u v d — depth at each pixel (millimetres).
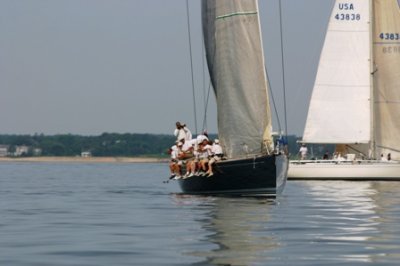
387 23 105125
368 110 104875
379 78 105312
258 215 45531
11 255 29703
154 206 53656
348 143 105438
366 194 68938
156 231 37312
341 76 105312
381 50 105250
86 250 30922
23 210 51375
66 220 43594
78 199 63188
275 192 60938
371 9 105000
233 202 55688
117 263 27812
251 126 63969
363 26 105125
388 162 97500
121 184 95375
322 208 51531
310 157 106500
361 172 97750
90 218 44750
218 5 65062
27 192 75000
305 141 105625
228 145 64875
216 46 65500
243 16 64125
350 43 105312
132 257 29094
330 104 105438
